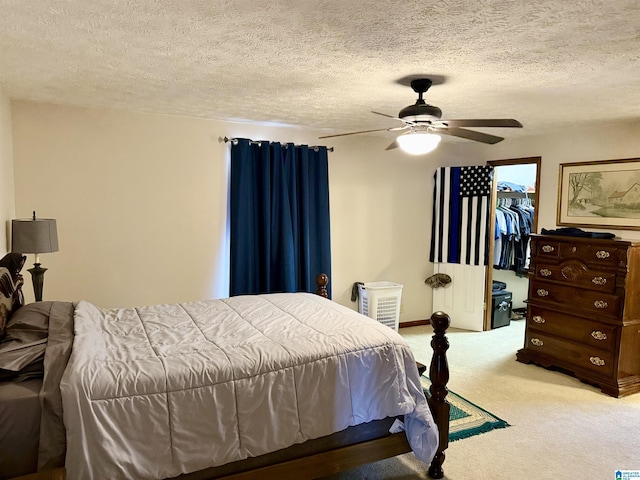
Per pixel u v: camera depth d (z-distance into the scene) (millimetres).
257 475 2059
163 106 3711
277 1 1702
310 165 4762
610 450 2785
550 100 3264
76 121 3773
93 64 2541
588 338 3771
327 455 2221
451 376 3953
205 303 3189
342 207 5090
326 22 1902
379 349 2363
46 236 3148
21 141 3607
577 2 1668
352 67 2535
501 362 4312
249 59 2418
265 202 4484
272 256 4570
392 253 5465
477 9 1748
